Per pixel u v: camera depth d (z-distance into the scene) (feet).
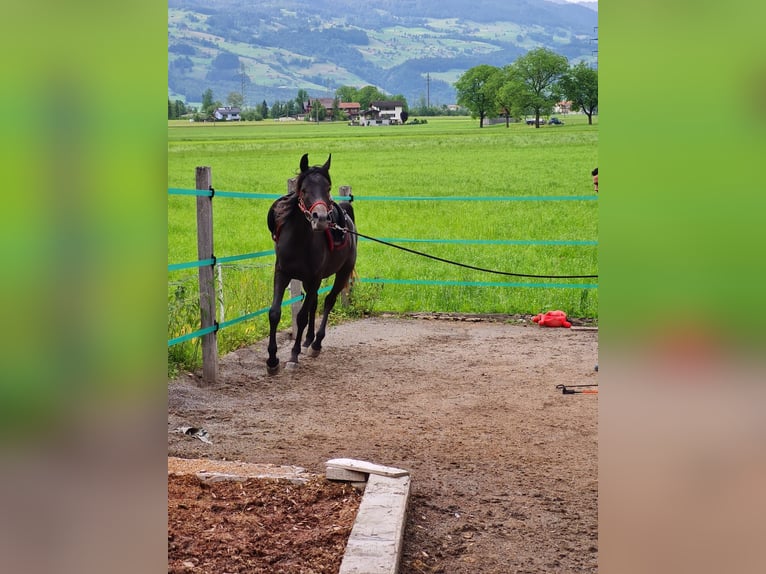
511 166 141.59
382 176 127.34
